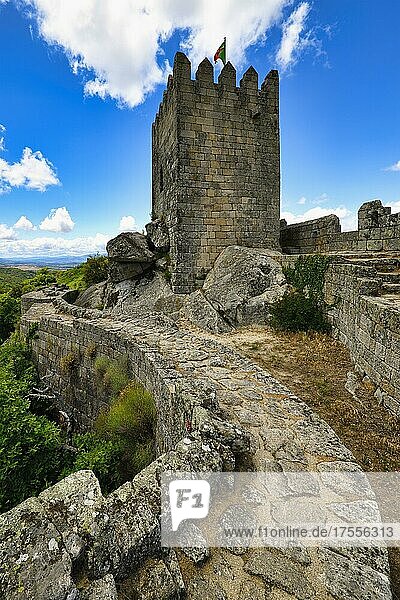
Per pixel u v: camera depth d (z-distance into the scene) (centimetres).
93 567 201
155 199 2064
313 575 234
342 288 953
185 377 546
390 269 981
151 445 604
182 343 766
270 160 1623
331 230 1491
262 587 227
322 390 661
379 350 628
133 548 218
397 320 552
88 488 252
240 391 517
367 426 519
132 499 255
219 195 1559
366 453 450
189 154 1510
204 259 1555
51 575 185
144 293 1622
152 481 280
